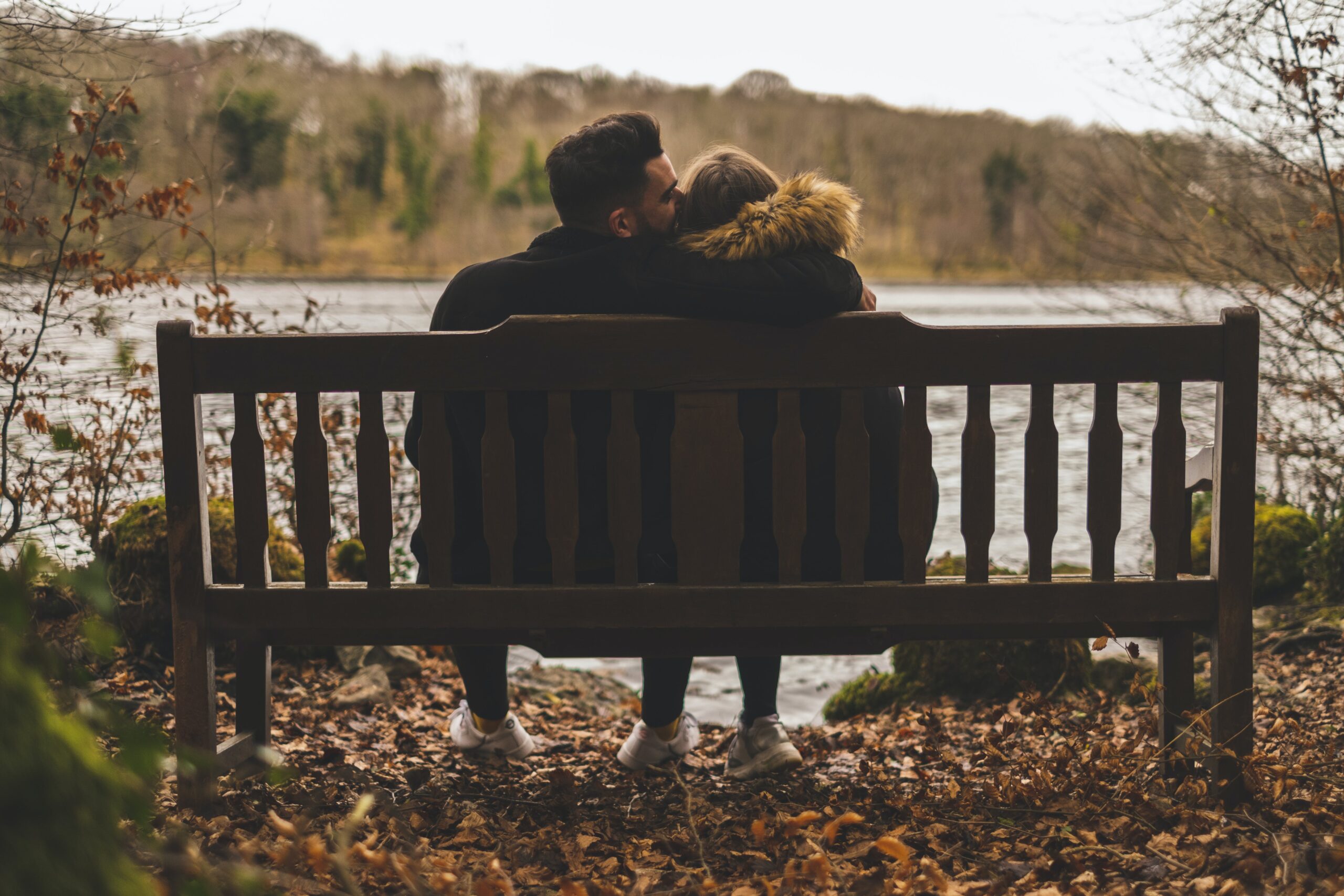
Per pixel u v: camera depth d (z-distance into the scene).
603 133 2.42
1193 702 2.57
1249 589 2.32
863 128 74.06
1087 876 2.02
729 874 2.15
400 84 68.19
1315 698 3.81
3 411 4.50
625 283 2.36
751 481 2.50
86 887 1.03
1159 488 2.34
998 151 58.88
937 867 2.01
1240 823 2.27
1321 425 6.17
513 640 2.42
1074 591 2.35
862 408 2.32
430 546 2.35
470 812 2.53
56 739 1.04
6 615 0.99
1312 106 5.22
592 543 2.53
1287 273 6.16
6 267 4.64
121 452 4.88
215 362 2.30
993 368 2.29
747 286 2.24
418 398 2.61
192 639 2.36
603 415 2.46
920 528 2.35
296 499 2.36
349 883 1.54
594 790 2.82
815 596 2.34
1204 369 2.29
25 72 4.59
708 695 5.18
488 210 63.00
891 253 69.44
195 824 2.22
